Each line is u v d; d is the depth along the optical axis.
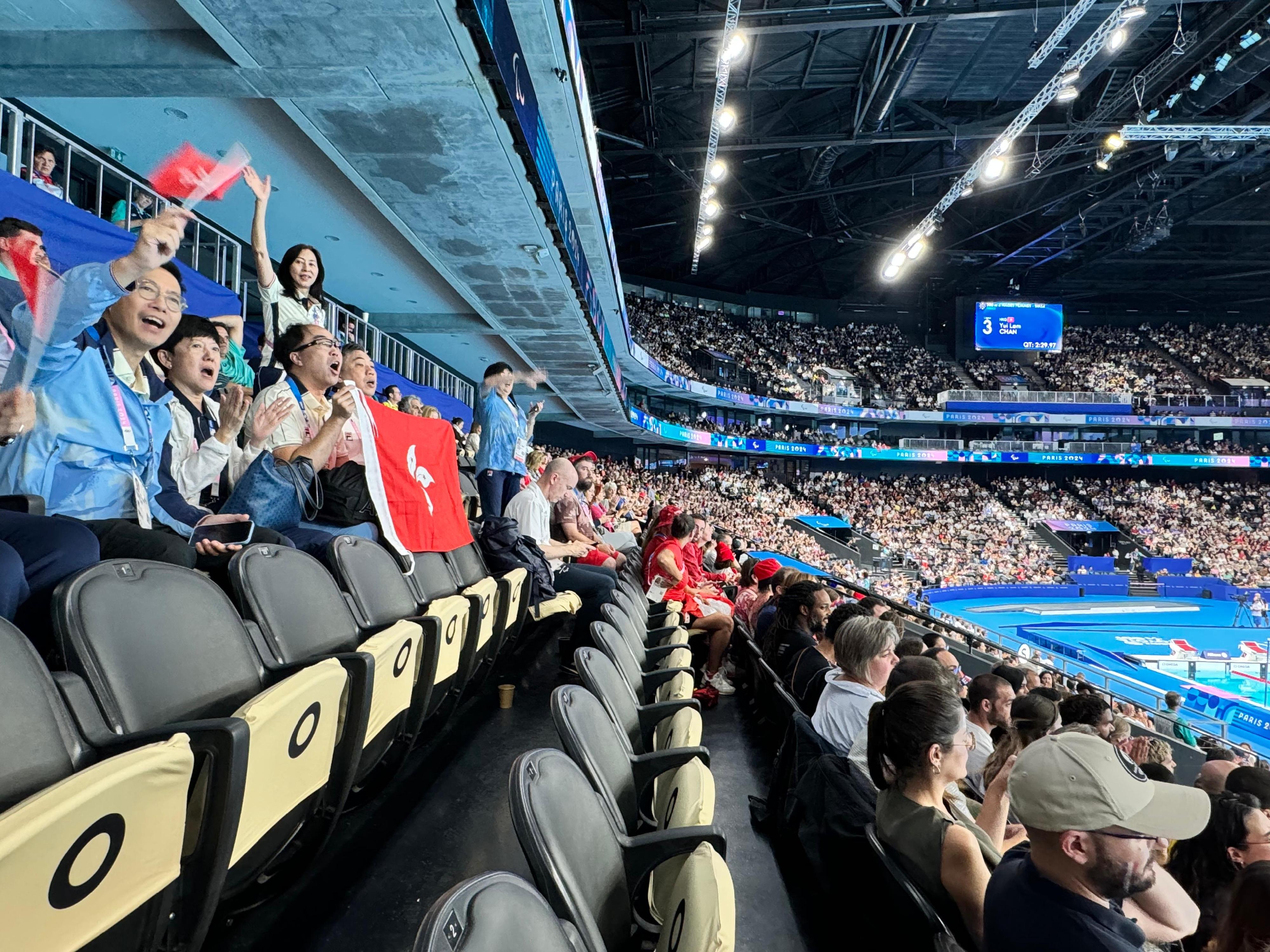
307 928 2.00
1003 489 42.19
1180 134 19.56
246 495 2.89
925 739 2.20
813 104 26.92
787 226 35.94
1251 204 35.12
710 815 2.38
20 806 1.04
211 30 4.71
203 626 1.77
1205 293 45.53
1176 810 1.66
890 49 21.59
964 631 9.91
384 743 2.39
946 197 26.67
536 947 1.08
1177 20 20.58
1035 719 3.47
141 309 2.45
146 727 1.51
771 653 4.64
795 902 2.60
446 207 7.57
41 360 2.20
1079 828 1.66
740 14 18.81
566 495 6.77
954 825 2.13
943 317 46.97
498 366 6.16
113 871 1.18
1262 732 14.12
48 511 2.22
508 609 4.20
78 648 1.43
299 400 3.46
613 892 1.64
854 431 43.66
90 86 5.31
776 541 32.19
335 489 3.39
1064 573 35.91
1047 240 40.22
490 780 3.09
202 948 1.83
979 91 25.50
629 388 31.97
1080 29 21.16
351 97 5.47
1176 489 41.75
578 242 10.38
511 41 5.48
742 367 39.09
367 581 2.77
